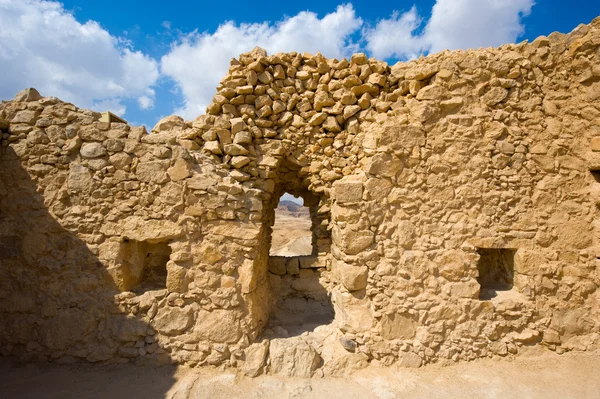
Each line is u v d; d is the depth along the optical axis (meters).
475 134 4.43
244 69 5.11
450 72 4.45
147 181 4.28
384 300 4.25
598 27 4.44
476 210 4.40
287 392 3.71
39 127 4.33
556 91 4.57
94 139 4.32
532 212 4.44
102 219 4.28
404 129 4.34
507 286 4.74
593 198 4.47
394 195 4.34
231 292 4.25
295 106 5.26
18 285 4.25
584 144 4.54
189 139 4.91
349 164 5.11
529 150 4.49
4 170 4.30
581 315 4.41
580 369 4.09
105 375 3.97
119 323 4.21
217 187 4.31
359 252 4.31
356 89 5.11
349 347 4.21
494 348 4.30
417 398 3.62
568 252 4.45
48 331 4.19
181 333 4.20
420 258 4.31
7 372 3.97
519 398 3.59
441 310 4.28
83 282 4.24
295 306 5.71
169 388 3.77
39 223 4.28
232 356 4.14
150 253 4.90
